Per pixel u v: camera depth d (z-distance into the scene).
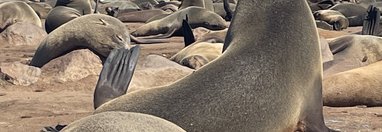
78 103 10.36
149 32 24.62
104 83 7.48
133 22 31.53
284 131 6.69
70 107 10.02
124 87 7.51
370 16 18.02
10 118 9.13
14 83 12.27
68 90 12.11
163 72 11.44
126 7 38.88
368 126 8.32
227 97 6.09
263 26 7.02
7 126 8.48
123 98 6.29
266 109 6.34
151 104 6.01
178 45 20.03
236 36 6.99
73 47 14.72
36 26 21.30
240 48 6.70
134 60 7.72
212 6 30.41
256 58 6.57
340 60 12.56
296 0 7.43
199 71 6.36
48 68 12.70
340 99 10.09
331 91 10.08
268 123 6.38
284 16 7.18
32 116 9.29
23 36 20.75
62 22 25.12
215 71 6.32
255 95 6.28
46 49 14.70
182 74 11.51
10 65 12.48
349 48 12.85
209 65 6.44
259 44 6.77
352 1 36.78
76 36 14.63
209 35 17.69
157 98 6.08
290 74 6.73
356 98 10.12
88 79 12.51
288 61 6.77
